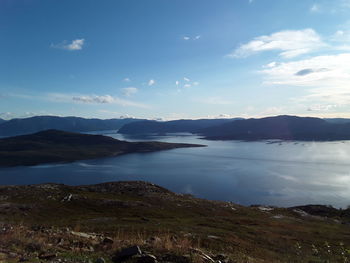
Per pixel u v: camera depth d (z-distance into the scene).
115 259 9.76
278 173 179.62
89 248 11.26
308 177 165.25
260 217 48.62
